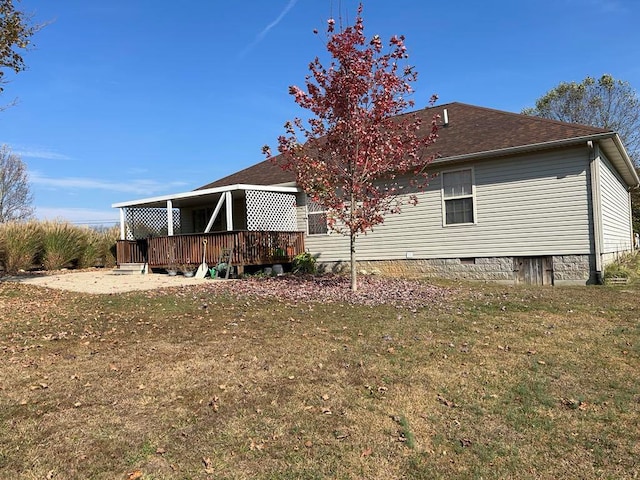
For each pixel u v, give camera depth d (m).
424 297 8.91
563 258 10.86
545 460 3.24
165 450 3.32
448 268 12.45
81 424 3.67
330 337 6.07
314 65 9.32
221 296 9.30
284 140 9.74
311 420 3.76
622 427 3.65
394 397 4.20
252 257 13.80
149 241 15.92
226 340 5.96
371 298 8.84
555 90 36.47
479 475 3.07
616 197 14.04
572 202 10.71
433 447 3.41
